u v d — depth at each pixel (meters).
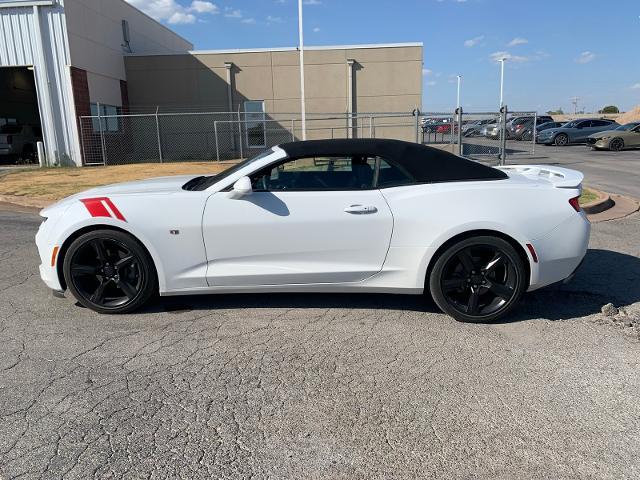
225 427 2.83
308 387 3.24
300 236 4.18
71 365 3.53
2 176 15.09
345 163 4.32
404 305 4.64
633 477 2.44
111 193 4.42
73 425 2.84
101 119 19.84
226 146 22.88
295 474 2.46
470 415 2.94
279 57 22.17
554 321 4.28
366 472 2.48
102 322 4.27
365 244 4.19
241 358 3.63
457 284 4.20
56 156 18.33
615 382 3.30
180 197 4.23
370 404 3.05
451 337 3.98
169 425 2.84
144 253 4.26
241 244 4.21
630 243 6.89
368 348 3.79
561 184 4.29
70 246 4.25
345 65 22.14
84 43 18.72
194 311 4.49
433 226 4.12
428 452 2.62
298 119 22.70
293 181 4.29
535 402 3.07
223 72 22.34
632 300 4.77
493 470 2.49
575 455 2.60
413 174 4.30
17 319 4.34
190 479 2.42
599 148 24.11
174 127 22.69
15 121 23.33
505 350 3.76
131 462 2.54
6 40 17.55
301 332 4.07
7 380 3.32
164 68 22.33
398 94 22.28
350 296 4.86
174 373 3.42
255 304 4.66
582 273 5.59
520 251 4.18
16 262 6.17
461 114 15.78
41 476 2.44
